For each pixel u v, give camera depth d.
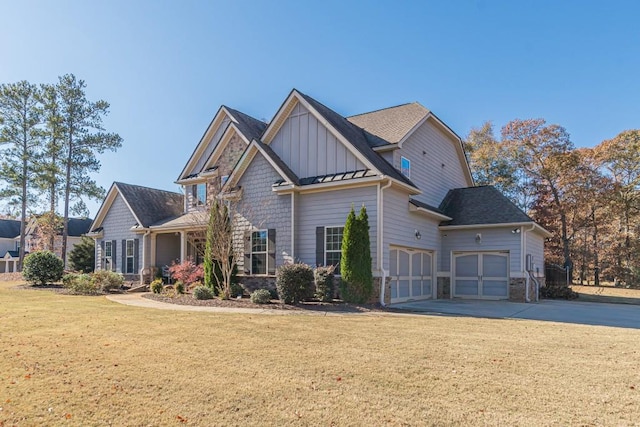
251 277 15.74
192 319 9.98
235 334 8.11
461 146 21.98
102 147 31.67
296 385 5.04
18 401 4.52
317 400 4.56
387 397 4.66
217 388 4.93
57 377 5.35
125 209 23.38
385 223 14.02
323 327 8.95
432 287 17.91
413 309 12.70
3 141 29.78
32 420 4.04
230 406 4.39
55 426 3.91
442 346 7.15
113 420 4.05
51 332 8.30
